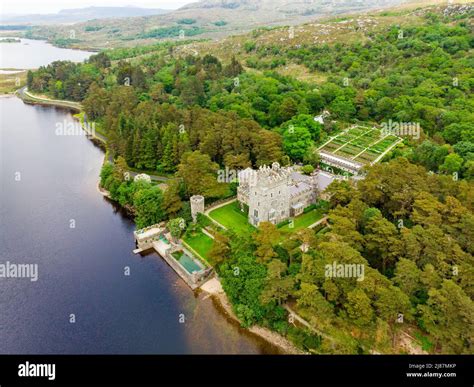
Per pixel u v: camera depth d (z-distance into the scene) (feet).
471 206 330.75
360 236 312.50
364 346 269.03
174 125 550.36
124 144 556.51
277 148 495.00
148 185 456.86
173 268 370.12
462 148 470.39
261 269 305.94
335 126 618.85
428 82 649.61
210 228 404.77
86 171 579.07
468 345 250.57
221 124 528.22
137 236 398.62
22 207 476.95
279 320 297.12
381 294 261.44
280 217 399.85
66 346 290.35
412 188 355.56
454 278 270.67
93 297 335.26
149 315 317.42
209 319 313.32
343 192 377.91
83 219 452.35
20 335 298.35
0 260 379.96
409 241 290.97
